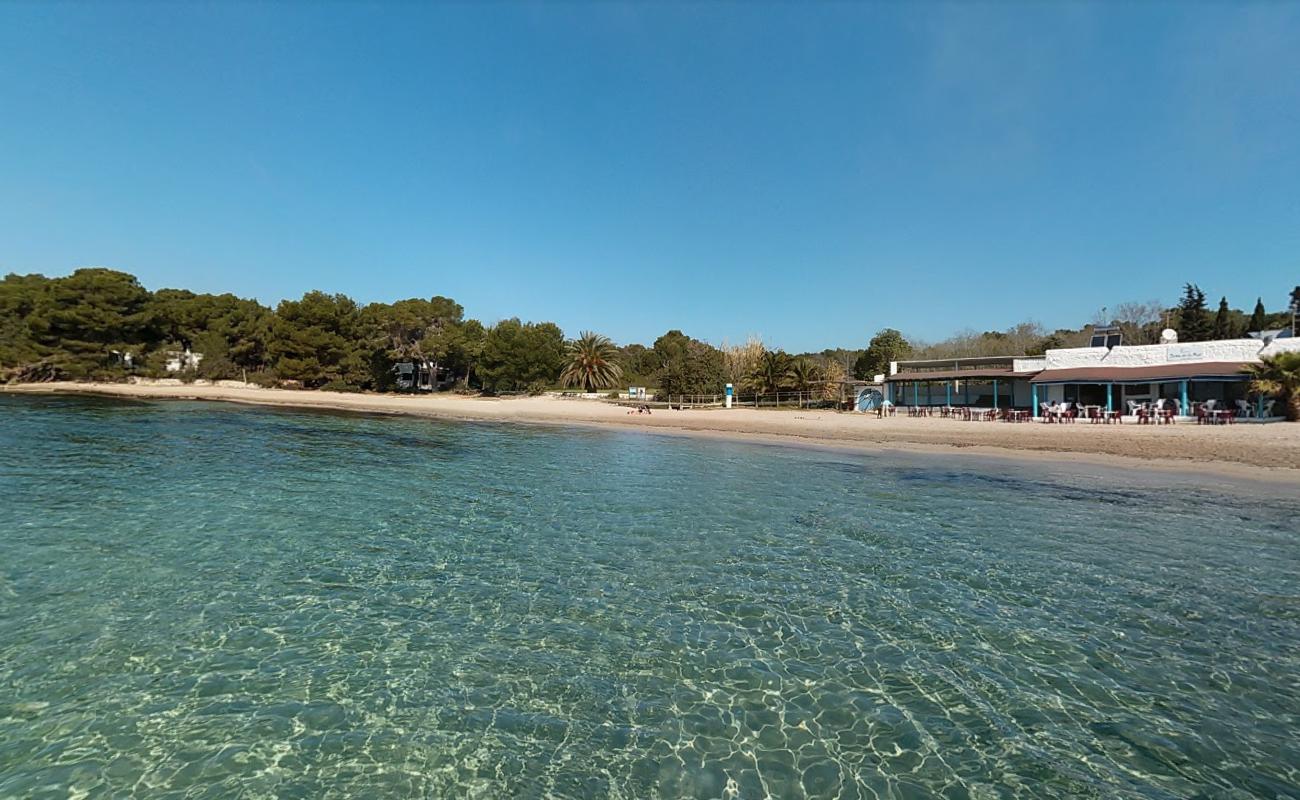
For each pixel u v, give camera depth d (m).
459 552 10.79
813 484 17.98
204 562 9.81
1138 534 12.34
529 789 4.79
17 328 57.84
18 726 5.42
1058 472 20.14
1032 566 10.28
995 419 36.69
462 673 6.56
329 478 17.62
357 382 64.50
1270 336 35.19
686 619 8.05
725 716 5.86
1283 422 27.92
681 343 93.56
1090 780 4.99
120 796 4.59
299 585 8.98
